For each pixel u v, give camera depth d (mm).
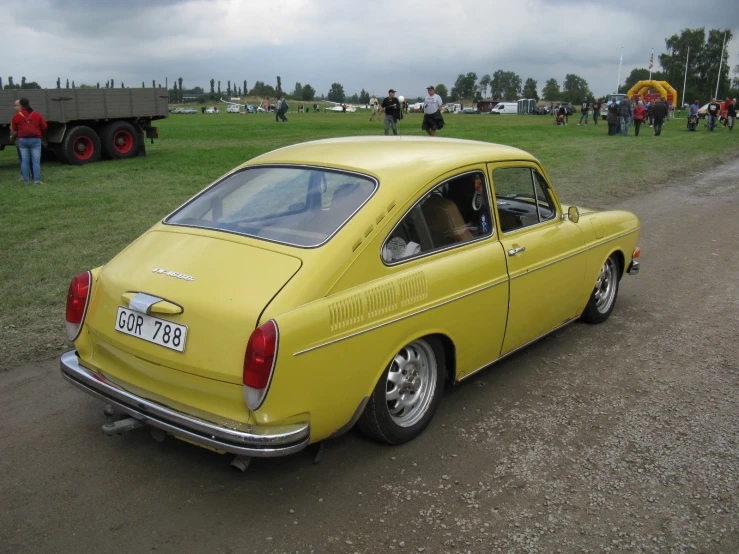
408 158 3838
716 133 31656
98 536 2969
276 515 3131
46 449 3686
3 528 3012
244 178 4039
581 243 4977
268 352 2822
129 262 3543
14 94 14883
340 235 3254
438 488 3350
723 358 5016
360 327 3199
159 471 3490
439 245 3740
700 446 3762
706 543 2951
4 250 7750
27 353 4938
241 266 3191
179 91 183750
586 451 3705
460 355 3965
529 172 4574
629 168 16672
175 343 3080
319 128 32500
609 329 5641
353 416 3320
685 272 7426
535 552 2889
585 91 187500
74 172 14703
